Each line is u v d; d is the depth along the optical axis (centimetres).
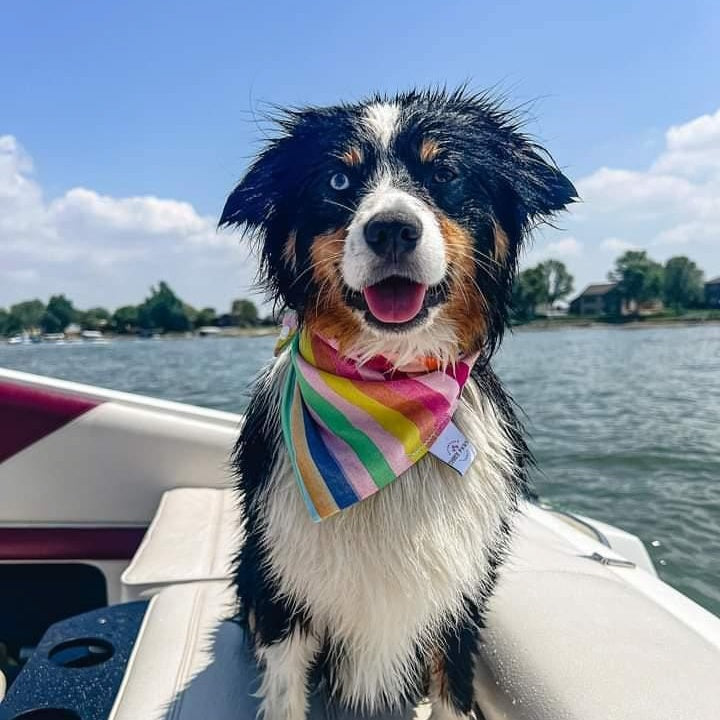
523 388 428
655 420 289
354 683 51
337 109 59
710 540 140
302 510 48
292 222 58
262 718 49
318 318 54
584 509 163
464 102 60
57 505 89
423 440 49
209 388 439
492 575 53
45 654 56
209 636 57
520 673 49
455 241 53
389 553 48
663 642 50
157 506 91
